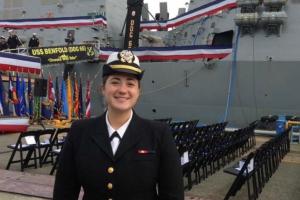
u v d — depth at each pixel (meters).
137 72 2.32
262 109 15.81
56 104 17.27
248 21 15.30
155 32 19.83
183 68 17.06
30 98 16.06
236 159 10.73
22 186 6.58
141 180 2.24
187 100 17.08
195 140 8.70
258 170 6.84
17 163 9.00
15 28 21.38
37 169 8.41
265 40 15.69
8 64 14.77
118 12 21.31
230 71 16.22
